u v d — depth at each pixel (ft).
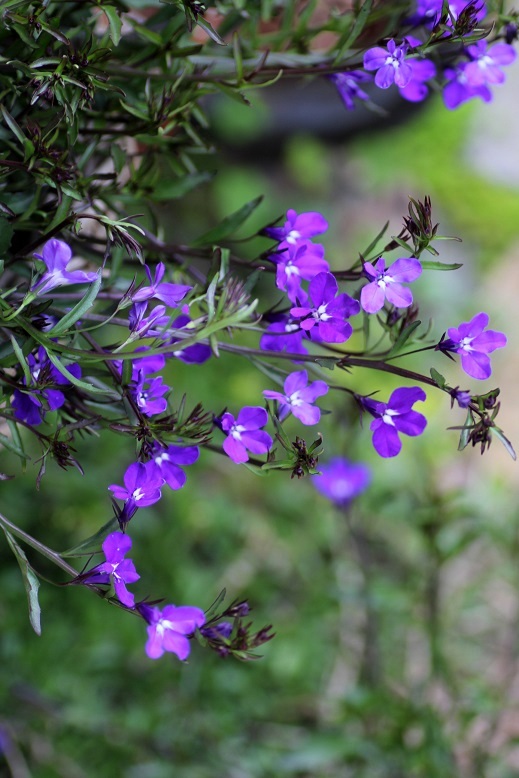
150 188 2.06
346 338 1.83
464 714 2.96
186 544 3.93
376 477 4.03
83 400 1.93
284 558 4.08
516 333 5.69
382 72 1.88
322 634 3.68
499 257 6.13
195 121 2.14
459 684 3.38
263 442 1.86
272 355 1.88
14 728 3.06
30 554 3.51
